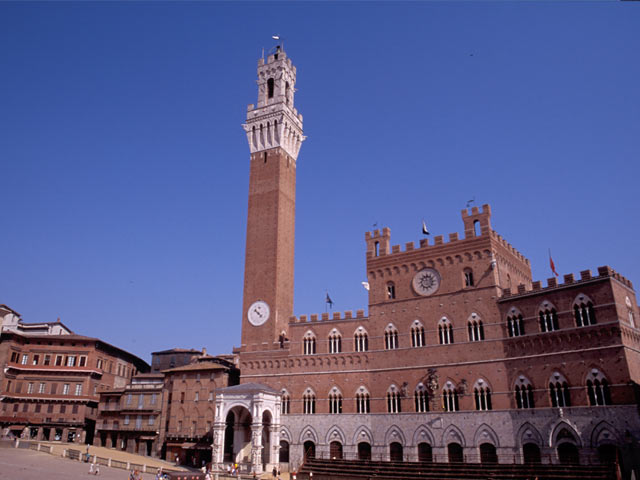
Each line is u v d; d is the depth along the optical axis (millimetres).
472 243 92000
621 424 70062
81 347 129625
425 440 86875
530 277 106000
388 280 99688
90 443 128875
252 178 121812
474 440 82438
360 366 97188
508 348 83438
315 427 97438
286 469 97312
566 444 74312
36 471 78375
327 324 102875
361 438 93000
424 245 97188
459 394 85938
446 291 92438
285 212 119125
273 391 97875
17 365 124875
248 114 126625
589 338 75625
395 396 92438
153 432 114188
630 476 68000
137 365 156875
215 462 93625
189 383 113250
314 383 100188
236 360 138750
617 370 72000
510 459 78625
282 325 110438
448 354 89000
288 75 130000
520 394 80438
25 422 119875
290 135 125688
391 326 96375
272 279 111312
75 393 126250
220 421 95688
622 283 78250
